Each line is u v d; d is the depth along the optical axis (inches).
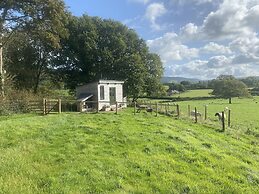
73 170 607.8
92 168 624.4
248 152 954.1
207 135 1096.2
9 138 852.0
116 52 2817.4
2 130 927.0
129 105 2188.7
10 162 631.8
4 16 1971.0
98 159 681.0
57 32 2155.5
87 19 2785.4
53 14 2015.3
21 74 2484.0
